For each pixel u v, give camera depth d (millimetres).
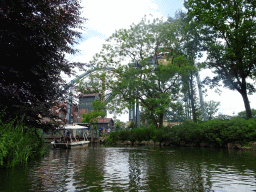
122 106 28266
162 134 24234
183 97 31156
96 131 39531
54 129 8977
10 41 6129
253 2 21484
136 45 29609
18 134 6891
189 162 8344
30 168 6293
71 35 8180
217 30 23344
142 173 5746
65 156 11492
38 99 7973
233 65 23219
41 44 7012
